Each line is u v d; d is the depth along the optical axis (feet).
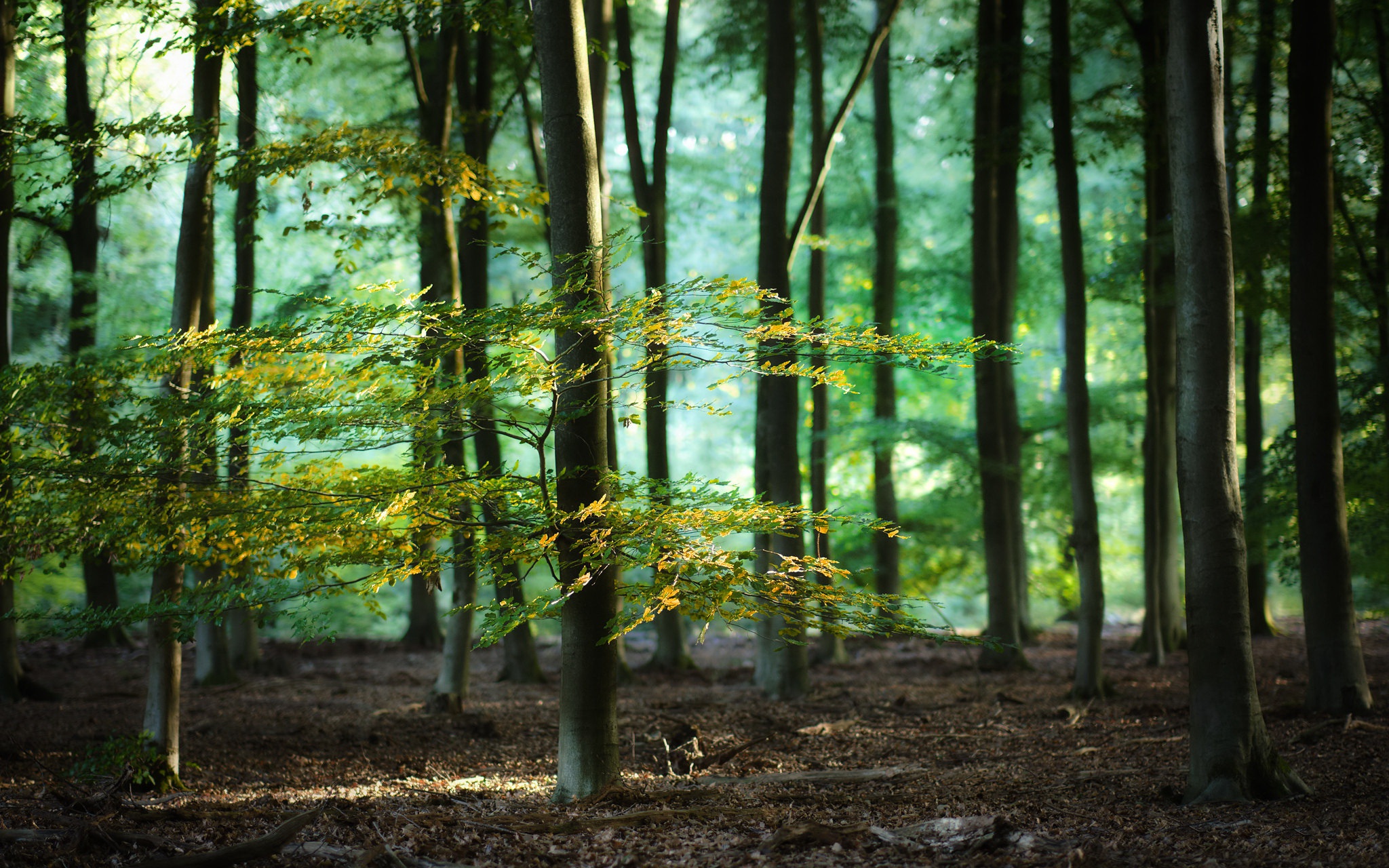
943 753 33.50
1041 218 104.42
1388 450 42.63
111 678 53.62
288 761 33.40
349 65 67.10
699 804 24.93
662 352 21.90
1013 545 74.13
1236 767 23.95
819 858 19.30
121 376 25.54
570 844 20.67
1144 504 58.23
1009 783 27.61
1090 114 71.92
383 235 43.06
